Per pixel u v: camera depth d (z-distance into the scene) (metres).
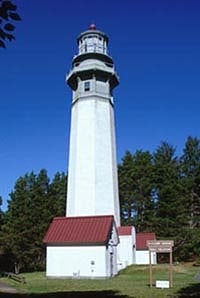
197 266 48.22
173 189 68.94
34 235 60.88
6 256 58.56
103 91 50.84
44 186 69.56
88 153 48.09
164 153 77.94
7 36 7.59
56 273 40.28
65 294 24.52
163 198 69.50
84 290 26.91
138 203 73.31
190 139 75.12
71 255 40.16
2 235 60.25
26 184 67.25
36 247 60.59
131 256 49.28
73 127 50.84
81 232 40.81
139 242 55.91
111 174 48.44
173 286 28.25
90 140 48.50
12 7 7.35
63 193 73.44
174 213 67.62
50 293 25.28
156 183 73.44
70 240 40.38
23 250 59.72
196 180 69.25
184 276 38.06
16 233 60.19
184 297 22.11
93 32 52.78
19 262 59.12
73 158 49.31
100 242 39.31
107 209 46.97
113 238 41.78
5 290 27.66
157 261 61.91
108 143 49.34
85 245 39.84
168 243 29.88
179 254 63.25
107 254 39.44
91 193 46.69
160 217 68.81
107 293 24.62
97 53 51.50
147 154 76.50
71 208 47.69
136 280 35.59
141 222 71.31
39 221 62.34
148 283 31.88
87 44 52.56
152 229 67.94
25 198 64.25
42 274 46.38
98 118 49.44
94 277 38.78
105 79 51.50
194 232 63.88
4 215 64.88
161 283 27.94
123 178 74.75
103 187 47.34
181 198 68.12
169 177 71.62
